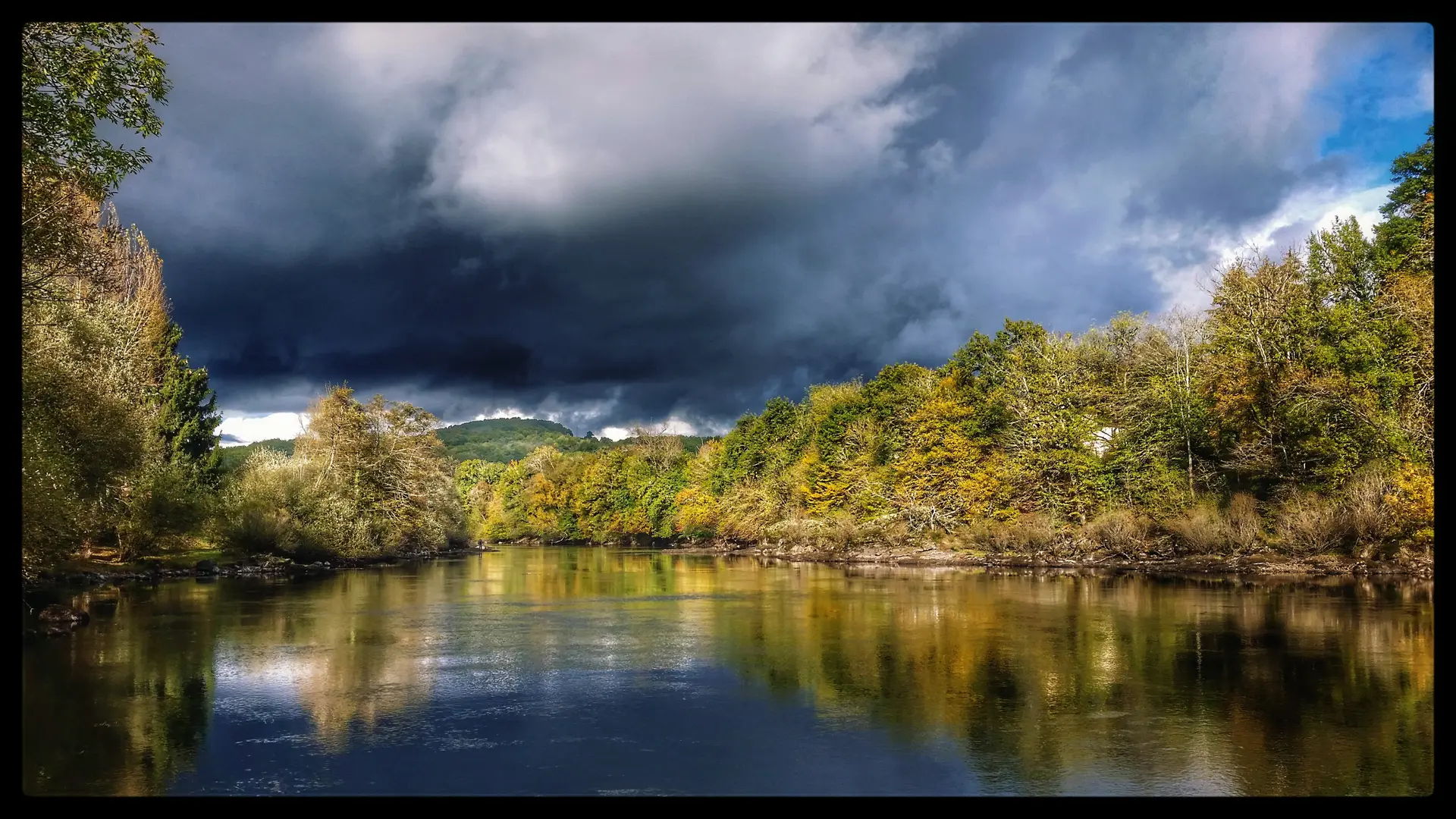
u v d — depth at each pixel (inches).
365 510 2783.0
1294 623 965.8
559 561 2812.5
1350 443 1695.4
